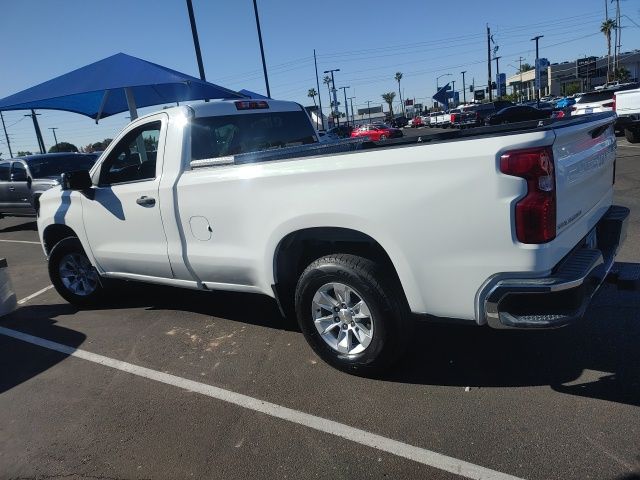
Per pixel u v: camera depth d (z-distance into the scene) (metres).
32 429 3.46
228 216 3.97
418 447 2.91
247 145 4.87
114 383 3.98
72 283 5.79
